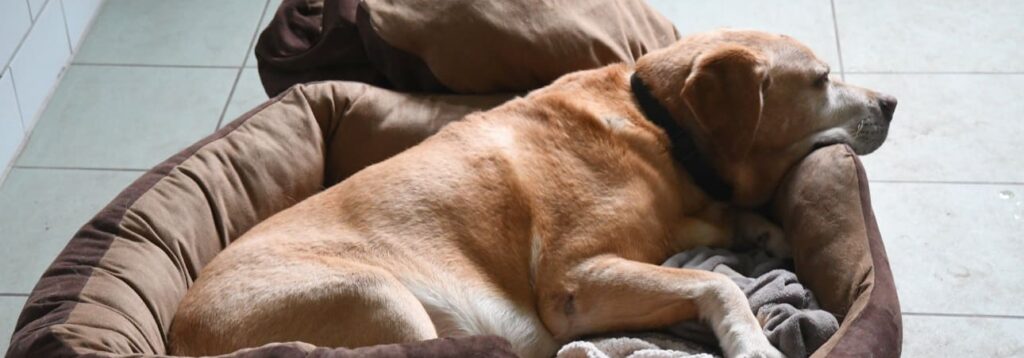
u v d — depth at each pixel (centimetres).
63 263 199
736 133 217
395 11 255
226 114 335
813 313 198
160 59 357
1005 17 361
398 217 204
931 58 345
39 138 328
